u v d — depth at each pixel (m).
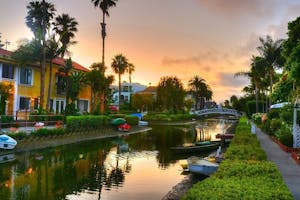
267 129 35.84
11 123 30.27
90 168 21.19
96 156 26.02
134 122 56.00
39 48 40.41
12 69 40.44
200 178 18.02
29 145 27.41
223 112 110.75
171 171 20.80
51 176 18.56
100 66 54.09
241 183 8.33
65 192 15.37
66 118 35.22
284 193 7.38
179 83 92.62
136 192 15.62
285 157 19.06
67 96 46.50
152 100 91.81
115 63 87.56
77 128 35.75
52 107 48.19
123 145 33.72
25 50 39.59
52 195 14.84
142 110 89.88
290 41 19.73
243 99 121.62
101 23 60.47
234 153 14.58
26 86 42.62
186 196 7.27
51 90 47.84
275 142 27.00
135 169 21.31
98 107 49.94
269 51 60.72
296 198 10.28
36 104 44.62
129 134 46.69
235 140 21.19
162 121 81.69
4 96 34.25
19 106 41.41
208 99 149.25
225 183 8.28
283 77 27.33
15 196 14.53
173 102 91.44
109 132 43.94
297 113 23.55
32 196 14.59
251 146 17.25
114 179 18.28
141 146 33.28
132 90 117.94
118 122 46.44
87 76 49.84
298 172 14.56
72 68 48.75
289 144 22.12
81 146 31.58
